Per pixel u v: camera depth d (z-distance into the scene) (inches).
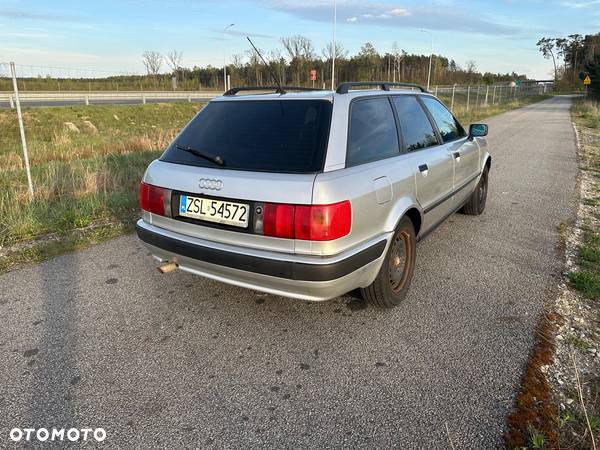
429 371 104.5
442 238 197.6
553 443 82.4
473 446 82.6
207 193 111.6
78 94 1360.7
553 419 88.5
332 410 92.7
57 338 119.4
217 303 138.5
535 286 147.6
